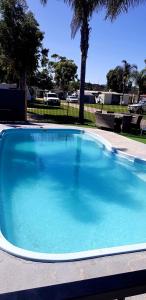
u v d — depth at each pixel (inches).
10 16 752.3
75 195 293.0
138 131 624.7
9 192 291.9
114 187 323.3
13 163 398.3
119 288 42.1
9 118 679.1
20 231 213.8
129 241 209.8
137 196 299.7
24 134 563.2
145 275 45.1
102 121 621.6
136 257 143.4
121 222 239.1
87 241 206.1
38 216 241.4
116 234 218.8
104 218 246.1
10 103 679.7
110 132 572.1
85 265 133.8
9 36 759.1
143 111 1264.8
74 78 2442.2
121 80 2410.2
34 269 129.0
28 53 787.4
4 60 825.5
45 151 478.3
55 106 1295.5
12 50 772.0
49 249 192.4
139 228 230.5
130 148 427.8
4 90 668.7
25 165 390.3
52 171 369.7
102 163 418.3
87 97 2036.2
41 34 821.9
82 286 41.4
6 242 153.9
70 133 597.0
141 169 358.3
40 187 311.0
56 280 121.6
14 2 744.3
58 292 39.8
